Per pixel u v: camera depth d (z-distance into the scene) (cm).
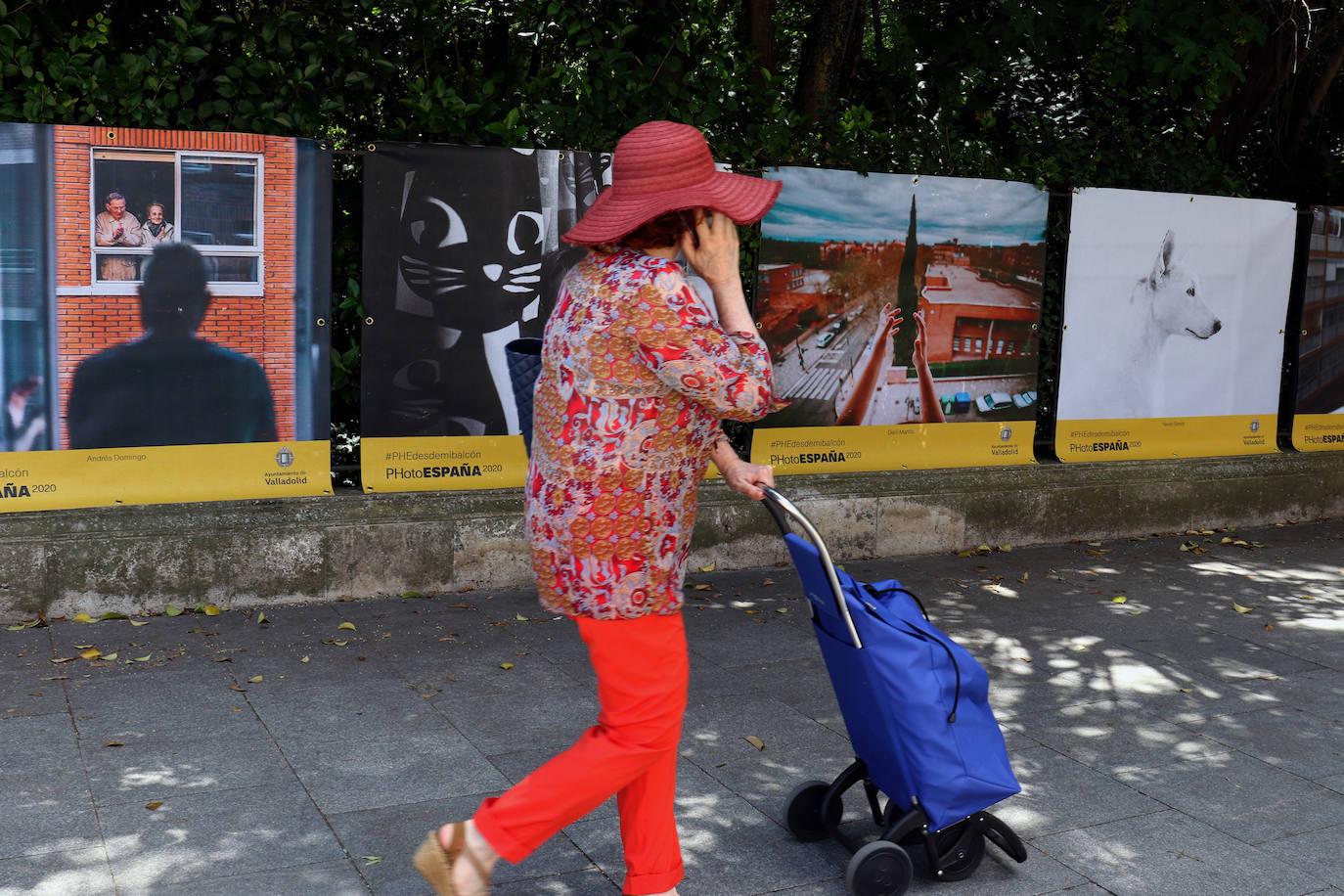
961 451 745
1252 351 830
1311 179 1013
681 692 281
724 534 679
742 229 681
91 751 404
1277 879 342
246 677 483
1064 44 810
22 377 538
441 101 609
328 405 593
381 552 600
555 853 344
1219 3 796
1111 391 789
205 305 563
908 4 892
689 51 675
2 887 312
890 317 711
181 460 568
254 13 588
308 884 320
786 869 340
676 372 259
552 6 630
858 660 316
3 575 535
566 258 627
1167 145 821
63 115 545
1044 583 678
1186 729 462
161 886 315
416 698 467
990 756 327
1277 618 624
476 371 616
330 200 579
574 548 270
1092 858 352
